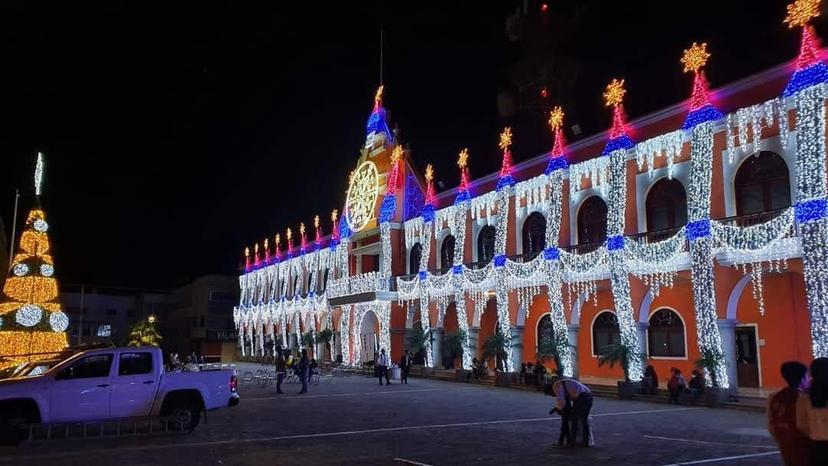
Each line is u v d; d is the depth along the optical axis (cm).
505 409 1934
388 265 3903
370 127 4475
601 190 2639
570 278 2627
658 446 1251
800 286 2223
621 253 2375
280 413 1853
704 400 2030
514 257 2972
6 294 2684
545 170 2930
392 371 3331
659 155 2386
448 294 3403
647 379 2252
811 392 553
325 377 3438
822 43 1908
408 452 1202
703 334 2067
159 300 8950
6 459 1155
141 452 1223
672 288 2609
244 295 6862
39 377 1386
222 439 1377
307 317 5212
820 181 1773
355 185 4516
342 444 1300
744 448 1221
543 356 2656
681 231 2177
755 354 2344
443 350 3594
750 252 1972
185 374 1498
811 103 1805
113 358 1445
